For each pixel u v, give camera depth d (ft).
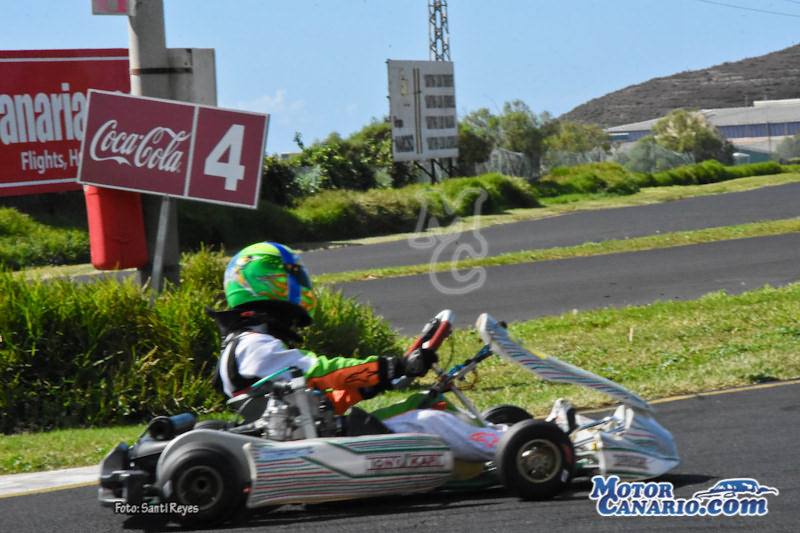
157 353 44.65
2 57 120.16
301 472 23.89
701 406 39.11
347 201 166.40
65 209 143.23
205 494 23.95
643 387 43.32
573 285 83.71
